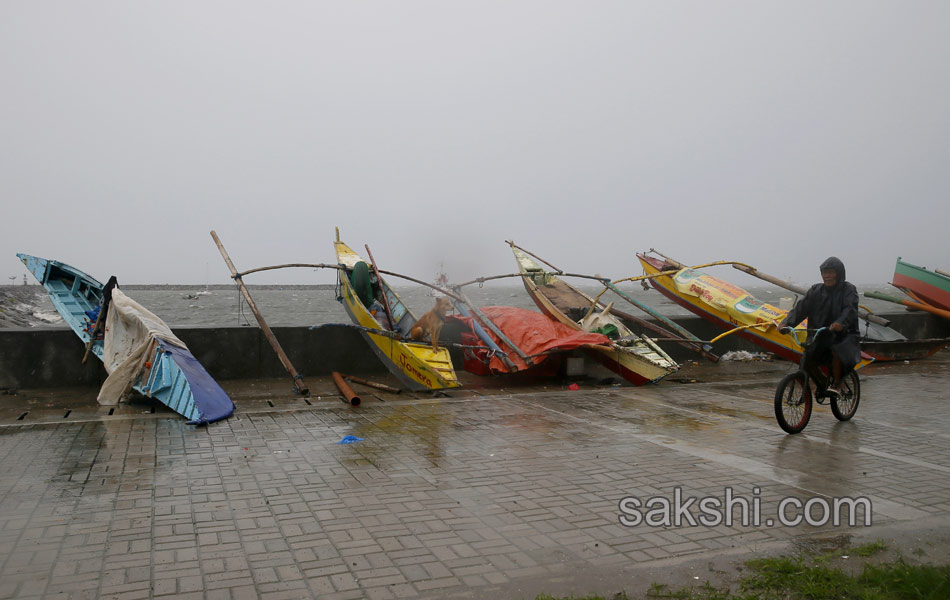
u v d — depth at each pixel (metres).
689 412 8.60
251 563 3.83
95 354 9.83
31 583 3.53
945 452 6.60
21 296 79.81
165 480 5.39
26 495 4.96
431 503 4.93
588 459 6.20
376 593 3.48
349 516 4.63
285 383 10.79
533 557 3.97
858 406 9.16
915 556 3.99
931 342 14.75
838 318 7.51
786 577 3.62
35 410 8.26
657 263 16.66
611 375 12.45
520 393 10.20
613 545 4.17
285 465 5.88
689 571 3.78
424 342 10.91
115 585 3.52
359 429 7.36
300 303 74.69
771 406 9.09
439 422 7.79
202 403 7.73
